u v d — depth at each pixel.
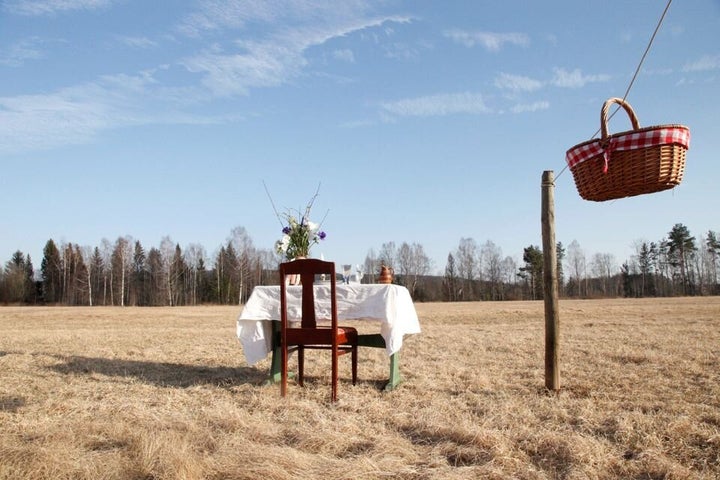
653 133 3.84
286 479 3.11
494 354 8.80
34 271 76.81
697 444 3.70
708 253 78.00
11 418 4.52
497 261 80.56
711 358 7.84
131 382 6.43
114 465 3.32
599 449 3.53
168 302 67.88
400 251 81.25
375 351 9.32
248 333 6.15
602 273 86.94
